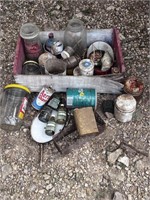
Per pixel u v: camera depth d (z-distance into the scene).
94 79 0.92
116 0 1.21
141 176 0.85
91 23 1.16
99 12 1.19
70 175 0.85
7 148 0.90
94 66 0.98
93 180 0.84
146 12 1.18
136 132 0.92
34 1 1.22
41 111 0.93
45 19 1.17
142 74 1.02
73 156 0.88
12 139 0.91
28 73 0.97
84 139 0.90
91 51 1.01
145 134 0.91
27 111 0.96
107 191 0.83
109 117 0.93
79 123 0.88
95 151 0.88
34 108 0.95
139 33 1.12
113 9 1.19
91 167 0.86
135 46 1.09
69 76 0.91
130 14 1.18
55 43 0.99
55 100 0.94
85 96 0.92
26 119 0.94
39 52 1.01
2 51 1.08
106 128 0.92
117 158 0.87
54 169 0.86
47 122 0.92
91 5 1.21
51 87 0.94
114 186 0.83
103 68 0.97
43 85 0.95
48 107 0.94
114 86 0.94
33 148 0.89
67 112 0.94
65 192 0.83
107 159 0.87
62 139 0.90
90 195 0.82
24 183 0.84
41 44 1.03
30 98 0.98
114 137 0.91
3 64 1.05
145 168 0.86
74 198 0.82
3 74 1.03
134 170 0.86
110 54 1.00
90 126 0.87
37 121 0.92
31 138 0.91
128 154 0.88
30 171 0.86
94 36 1.02
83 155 0.88
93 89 0.94
